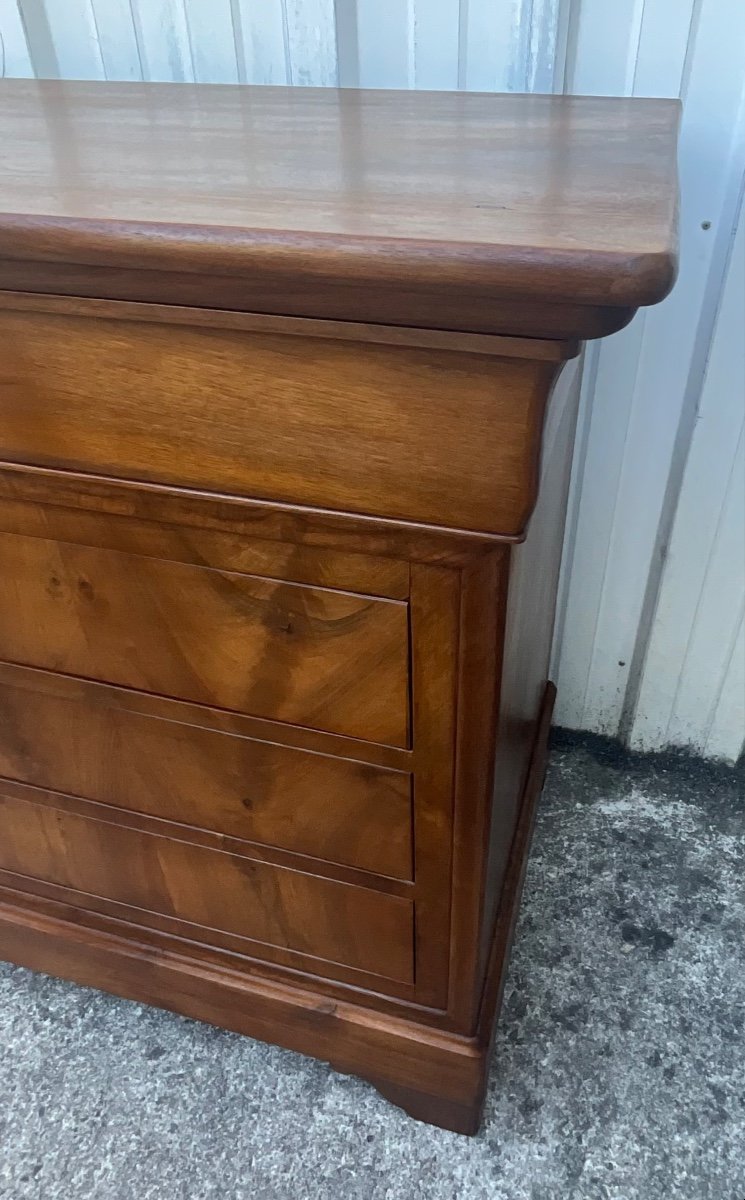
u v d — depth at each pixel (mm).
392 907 763
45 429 563
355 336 459
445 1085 843
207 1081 942
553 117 748
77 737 772
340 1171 866
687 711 1241
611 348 990
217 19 925
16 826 882
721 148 871
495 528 509
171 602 644
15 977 1047
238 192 515
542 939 1072
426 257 411
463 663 591
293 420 506
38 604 689
